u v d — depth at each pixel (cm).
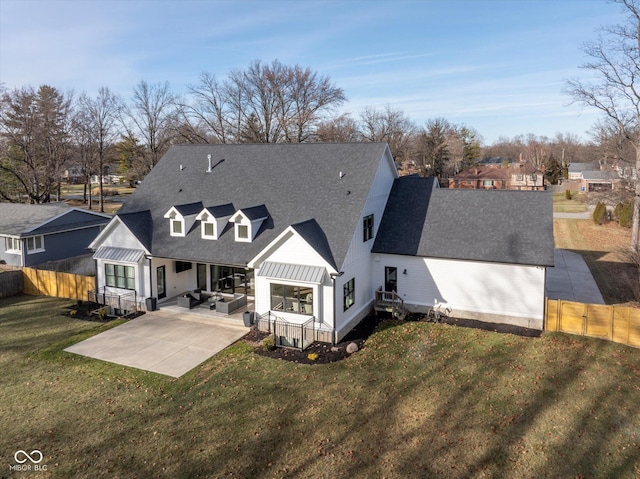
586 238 4562
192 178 2923
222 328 2297
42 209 3656
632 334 2000
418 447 1323
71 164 7262
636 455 1270
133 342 2133
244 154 2959
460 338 2130
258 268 2238
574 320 2145
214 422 1466
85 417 1513
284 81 6394
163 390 1681
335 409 1530
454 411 1509
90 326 2383
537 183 8738
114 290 2662
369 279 2538
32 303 2803
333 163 2644
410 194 2780
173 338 2173
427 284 2466
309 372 1805
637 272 3172
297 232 2098
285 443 1352
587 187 8594
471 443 1338
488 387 1662
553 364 1839
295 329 2030
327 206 2398
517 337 2128
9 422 1491
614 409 1502
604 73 3800
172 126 6531
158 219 2714
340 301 2147
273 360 1917
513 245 2314
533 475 1200
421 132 10475
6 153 5253
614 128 4650
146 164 6838
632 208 4809
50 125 5766
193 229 2573
